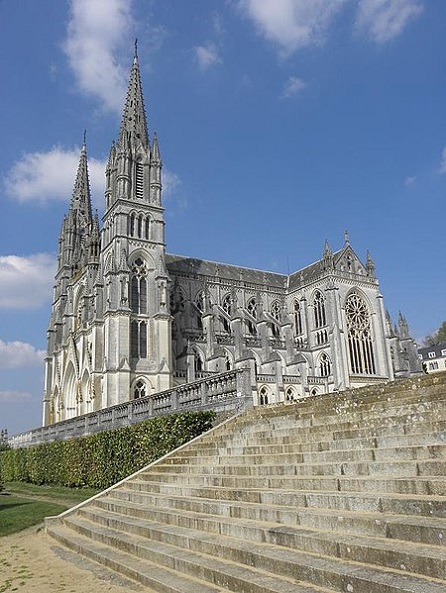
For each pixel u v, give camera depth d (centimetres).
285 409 2223
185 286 8812
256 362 8212
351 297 9150
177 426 2591
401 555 809
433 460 1109
